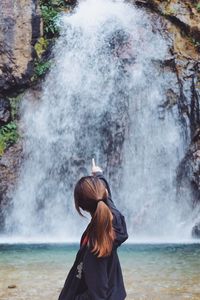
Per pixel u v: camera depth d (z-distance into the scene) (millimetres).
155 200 15547
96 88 16859
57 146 16188
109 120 16484
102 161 16141
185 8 17422
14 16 16156
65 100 16672
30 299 5910
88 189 3082
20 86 16312
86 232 3059
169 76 16594
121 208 15672
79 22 17781
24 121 16156
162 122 16266
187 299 5926
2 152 15516
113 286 2996
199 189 14867
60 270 7914
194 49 16891
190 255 9984
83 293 2996
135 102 16625
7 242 13109
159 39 17219
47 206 15562
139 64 16969
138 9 17969
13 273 7629
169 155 15883
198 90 16109
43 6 17859
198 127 15719
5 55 15961
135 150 16203
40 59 16828
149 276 7418
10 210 15211
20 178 15508
